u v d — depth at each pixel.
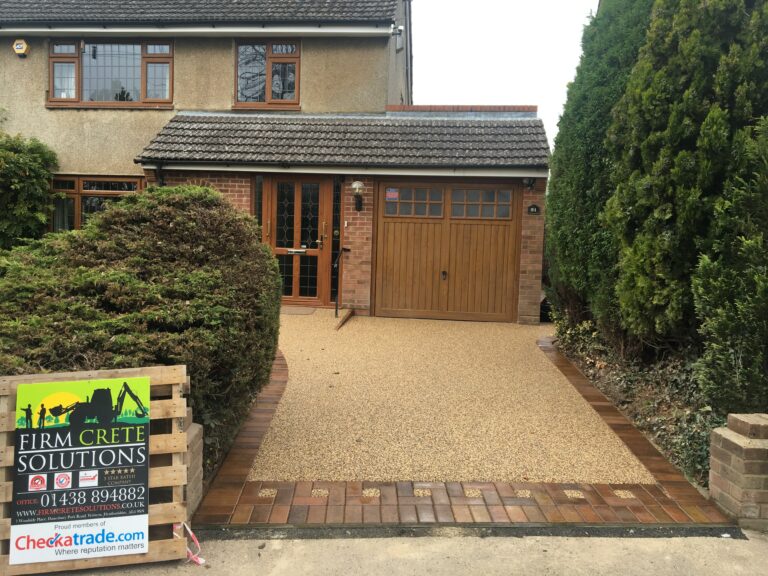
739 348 3.67
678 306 4.69
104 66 11.84
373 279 9.75
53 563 2.76
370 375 6.10
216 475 3.75
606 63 6.18
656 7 5.04
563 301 7.50
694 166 4.61
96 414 2.85
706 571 2.85
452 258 9.59
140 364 3.17
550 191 7.53
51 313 3.46
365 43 11.28
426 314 9.67
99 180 11.89
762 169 3.77
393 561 2.90
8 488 2.74
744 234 3.90
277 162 9.41
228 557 2.92
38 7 11.91
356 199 9.55
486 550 2.99
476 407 5.14
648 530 3.19
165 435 2.92
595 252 6.01
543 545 3.04
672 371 5.18
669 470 3.94
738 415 3.49
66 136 11.88
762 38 4.43
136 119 11.75
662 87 4.88
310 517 3.27
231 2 11.88
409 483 3.70
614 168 5.69
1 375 3.01
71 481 2.80
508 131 10.05
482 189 9.48
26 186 11.02
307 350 7.17
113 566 2.84
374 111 11.30
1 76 11.92
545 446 4.30
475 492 3.58
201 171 9.75
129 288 3.58
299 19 10.99
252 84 11.59
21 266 3.85
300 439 4.38
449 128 10.26
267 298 4.10
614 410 5.10
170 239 4.01
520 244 9.43
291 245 9.91
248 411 4.67
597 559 2.93
